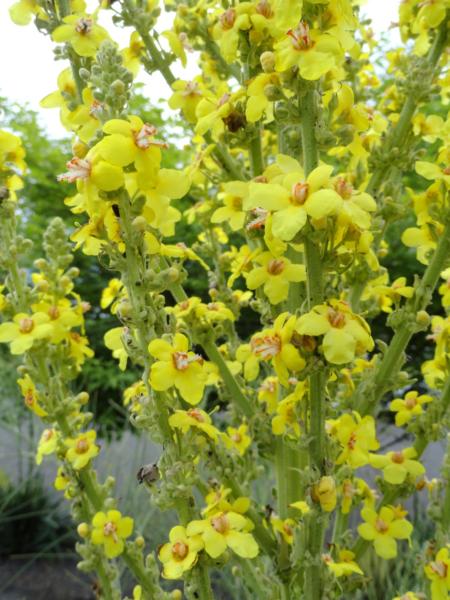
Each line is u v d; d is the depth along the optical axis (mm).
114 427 910
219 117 253
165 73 292
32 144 1120
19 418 850
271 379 285
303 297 261
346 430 242
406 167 292
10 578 728
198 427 207
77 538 772
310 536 215
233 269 318
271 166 214
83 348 305
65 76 270
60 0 268
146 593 278
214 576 616
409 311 263
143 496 705
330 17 194
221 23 235
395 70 349
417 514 629
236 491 250
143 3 280
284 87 196
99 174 171
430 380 312
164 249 242
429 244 263
